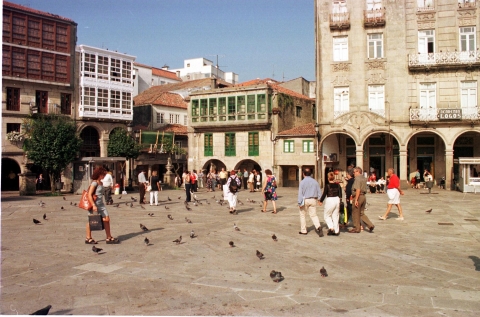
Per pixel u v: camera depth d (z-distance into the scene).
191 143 42.44
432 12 32.56
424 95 32.91
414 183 33.50
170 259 9.30
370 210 18.64
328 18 34.81
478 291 7.22
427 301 6.70
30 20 35.09
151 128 47.25
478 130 31.55
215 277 7.95
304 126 39.69
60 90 37.03
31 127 31.86
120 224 14.37
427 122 32.22
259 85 38.56
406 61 33.00
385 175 35.34
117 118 40.72
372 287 7.42
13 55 34.12
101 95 39.53
